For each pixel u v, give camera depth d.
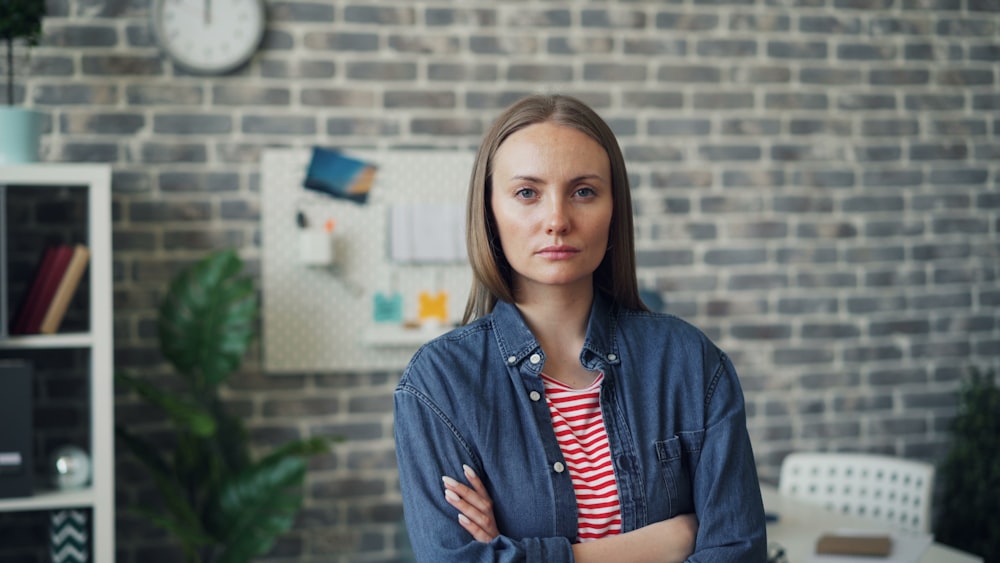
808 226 3.58
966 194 3.71
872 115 3.62
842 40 3.59
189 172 3.15
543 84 3.37
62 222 3.08
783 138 3.55
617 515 1.32
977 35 3.70
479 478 1.32
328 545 3.27
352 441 3.28
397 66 3.27
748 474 1.37
